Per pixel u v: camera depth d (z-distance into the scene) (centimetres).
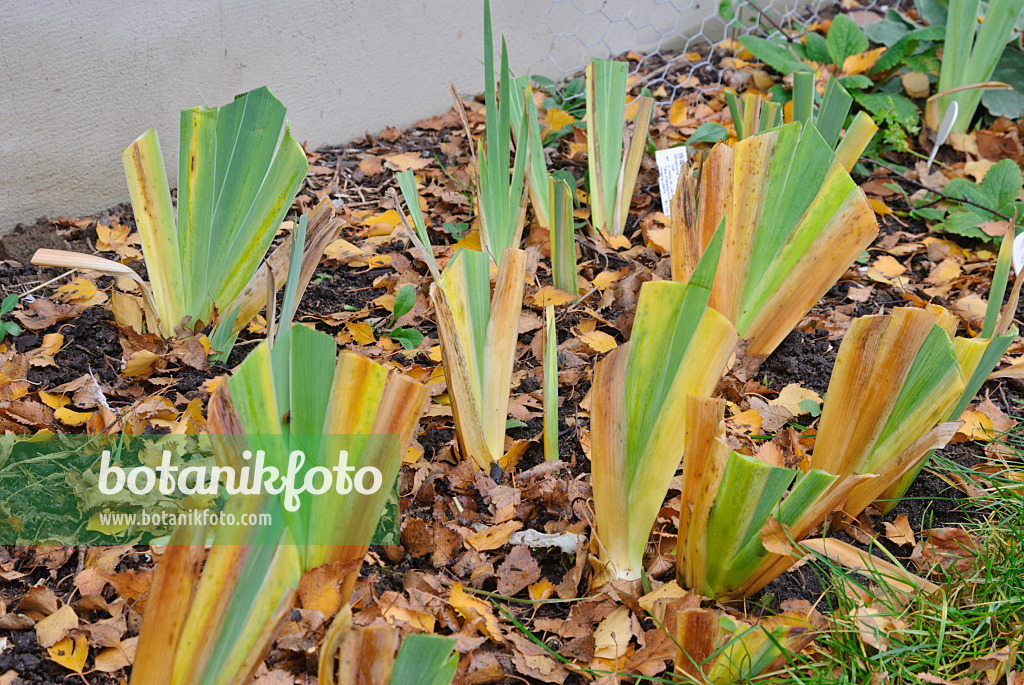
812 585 160
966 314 187
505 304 162
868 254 199
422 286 189
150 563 158
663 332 150
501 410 166
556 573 160
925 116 220
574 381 177
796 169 170
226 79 203
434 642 141
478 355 162
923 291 192
